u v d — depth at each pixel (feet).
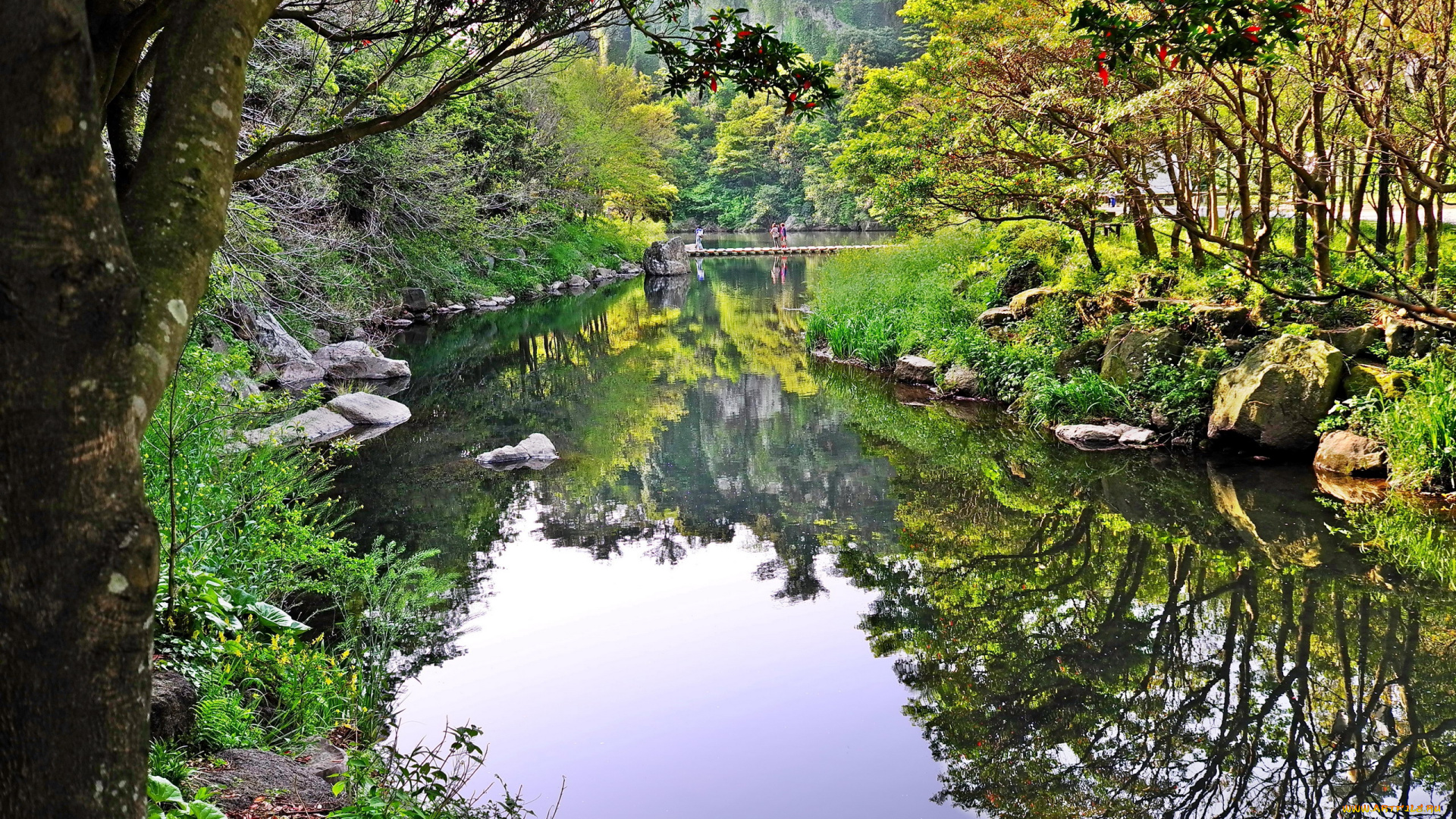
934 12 47.21
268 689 13.92
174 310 6.03
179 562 14.43
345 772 11.19
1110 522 24.62
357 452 33.73
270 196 40.06
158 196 6.23
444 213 62.49
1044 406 34.81
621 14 13.89
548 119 95.25
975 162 36.88
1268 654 17.21
